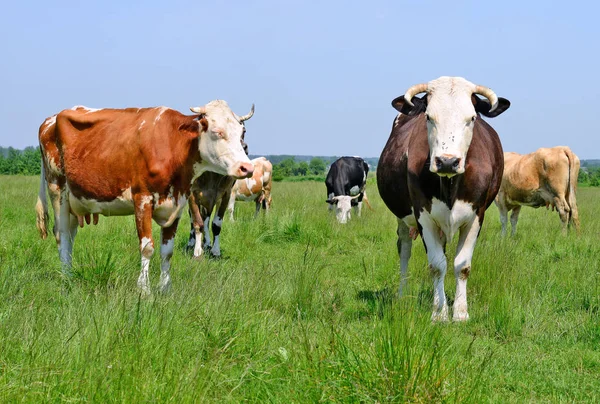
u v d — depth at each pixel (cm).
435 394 369
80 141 708
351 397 372
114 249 913
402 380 375
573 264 823
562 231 1245
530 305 637
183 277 703
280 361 434
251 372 420
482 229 1290
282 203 1959
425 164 629
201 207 1089
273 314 555
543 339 563
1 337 431
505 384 459
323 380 386
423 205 640
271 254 1048
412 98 653
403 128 766
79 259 734
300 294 633
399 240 785
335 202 1622
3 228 1079
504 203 1417
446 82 623
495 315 607
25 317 477
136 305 514
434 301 632
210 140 690
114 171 686
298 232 1180
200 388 370
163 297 570
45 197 786
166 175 675
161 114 688
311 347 442
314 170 10512
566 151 1330
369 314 632
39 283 653
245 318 510
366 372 389
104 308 507
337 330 488
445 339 486
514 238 1158
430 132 606
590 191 3688
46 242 914
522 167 1370
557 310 657
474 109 614
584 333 575
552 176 1330
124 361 399
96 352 411
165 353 421
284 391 392
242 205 1816
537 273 756
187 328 490
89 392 359
